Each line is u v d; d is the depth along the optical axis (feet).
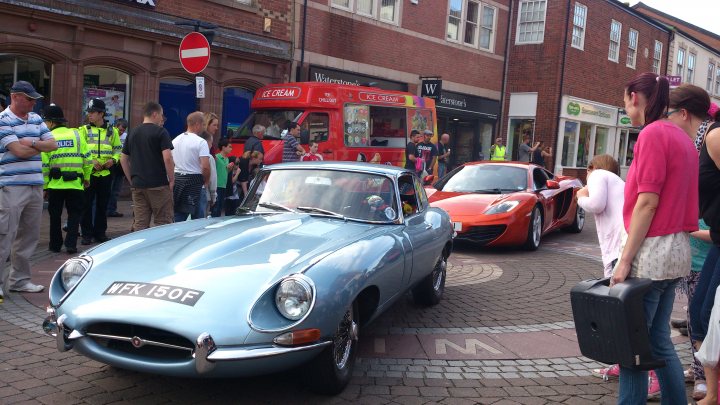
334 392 12.33
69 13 37.14
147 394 12.23
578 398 13.03
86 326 10.98
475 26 75.56
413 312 19.15
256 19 49.24
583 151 88.22
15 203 17.75
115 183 34.99
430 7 67.72
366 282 12.51
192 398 12.11
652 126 9.80
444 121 73.77
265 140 39.96
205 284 11.03
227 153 31.96
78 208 24.79
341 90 41.88
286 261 11.85
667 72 103.45
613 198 13.97
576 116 83.25
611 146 93.71
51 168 23.89
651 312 9.86
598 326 9.47
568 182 36.99
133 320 10.48
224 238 13.14
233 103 49.57
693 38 108.47
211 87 46.78
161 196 22.24
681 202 9.74
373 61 61.52
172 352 10.92
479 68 76.54
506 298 21.40
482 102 77.36
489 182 32.71
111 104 41.37
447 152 56.49
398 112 46.52
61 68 37.91
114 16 39.42
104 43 39.68
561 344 16.56
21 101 17.75
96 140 26.76
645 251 9.70
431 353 15.44
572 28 79.61
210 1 45.37
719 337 10.62
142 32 41.16
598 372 14.43
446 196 31.53
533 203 30.45
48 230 30.09
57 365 13.56
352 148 42.27
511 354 15.62
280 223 14.48
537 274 25.58
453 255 29.40
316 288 11.09
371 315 13.65
